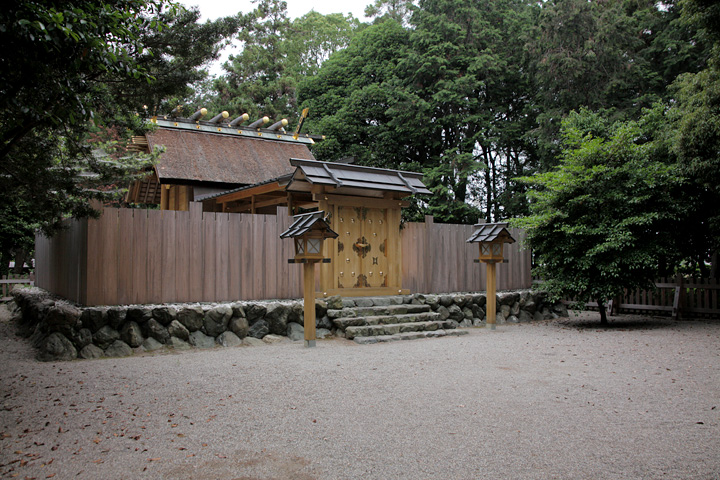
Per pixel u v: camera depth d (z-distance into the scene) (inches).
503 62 934.4
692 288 487.2
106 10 181.6
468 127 970.1
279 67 1311.5
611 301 528.7
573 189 435.5
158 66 289.9
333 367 270.8
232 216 377.4
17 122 189.2
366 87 987.9
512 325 454.9
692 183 435.8
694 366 270.7
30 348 333.7
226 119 730.8
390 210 443.2
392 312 398.9
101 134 472.4
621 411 192.9
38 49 164.4
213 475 138.6
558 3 842.2
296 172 400.5
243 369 266.2
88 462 147.9
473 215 957.8
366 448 156.7
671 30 800.9
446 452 153.3
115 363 283.3
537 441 161.9
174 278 353.7
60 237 442.0
